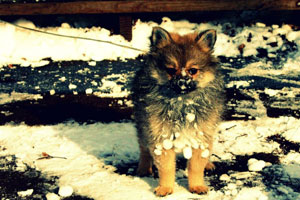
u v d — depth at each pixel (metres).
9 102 2.21
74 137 1.91
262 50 2.84
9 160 1.76
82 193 1.60
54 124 2.02
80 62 2.75
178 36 1.63
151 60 1.59
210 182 1.64
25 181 1.66
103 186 1.63
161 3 2.90
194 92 1.55
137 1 2.90
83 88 2.34
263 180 1.64
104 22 3.25
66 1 2.92
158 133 1.55
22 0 2.94
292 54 2.75
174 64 1.55
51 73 2.56
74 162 1.75
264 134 1.90
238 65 2.65
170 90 1.55
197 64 1.55
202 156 1.56
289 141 1.86
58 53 2.83
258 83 2.35
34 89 2.34
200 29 3.12
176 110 1.55
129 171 1.71
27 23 3.05
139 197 1.57
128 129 1.96
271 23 3.14
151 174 1.70
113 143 1.87
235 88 2.31
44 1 2.93
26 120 2.05
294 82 2.36
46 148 1.84
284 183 1.62
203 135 1.56
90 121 2.04
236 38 2.96
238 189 1.59
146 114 1.56
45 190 1.62
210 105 1.56
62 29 3.00
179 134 1.55
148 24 3.09
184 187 1.61
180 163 1.75
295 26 3.02
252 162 1.71
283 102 2.16
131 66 2.65
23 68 2.66
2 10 2.94
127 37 2.96
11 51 2.81
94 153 1.81
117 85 2.35
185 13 3.34
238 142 1.85
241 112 2.07
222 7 2.93
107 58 2.81
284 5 2.90
